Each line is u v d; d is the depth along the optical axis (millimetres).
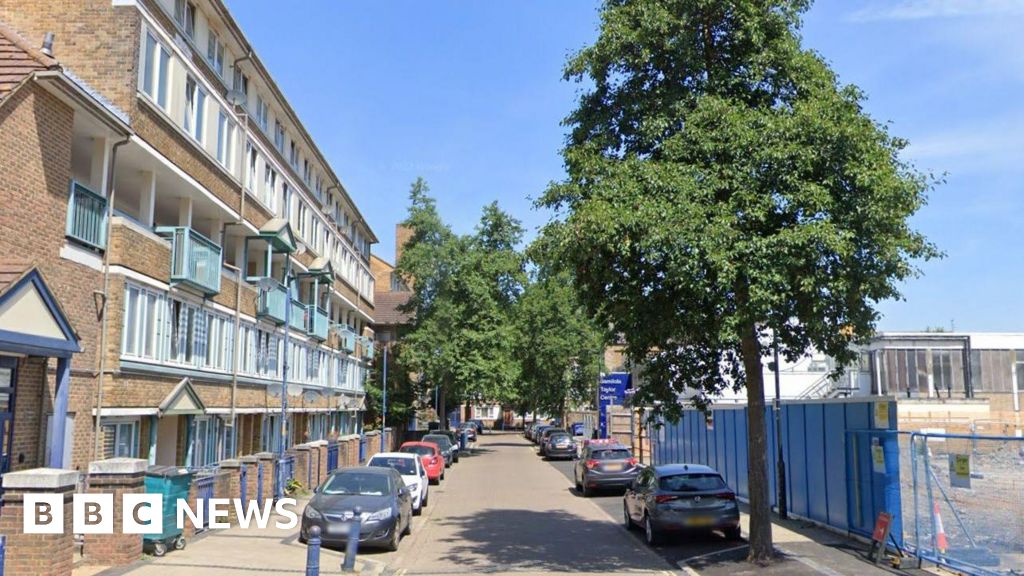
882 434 13422
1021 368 42469
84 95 14062
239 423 26500
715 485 15375
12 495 9195
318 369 36906
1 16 16656
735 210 11469
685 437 28031
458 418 86062
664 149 12227
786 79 12680
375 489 16016
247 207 25391
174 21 19422
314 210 36438
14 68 12930
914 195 11523
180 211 21484
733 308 11570
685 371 14234
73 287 14523
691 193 11484
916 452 12508
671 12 12508
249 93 26797
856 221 11328
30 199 13008
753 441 12961
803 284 10945
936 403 39375
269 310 26797
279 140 31172
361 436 36031
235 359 24047
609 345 15656
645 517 15891
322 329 35344
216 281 21188
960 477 11359
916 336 41750
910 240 11633
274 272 31922
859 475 14586
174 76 19141
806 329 12227
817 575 11547
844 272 11250
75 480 9711
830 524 15875
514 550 15281
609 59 12977
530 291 52031
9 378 12781
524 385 52500
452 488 28422
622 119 13172
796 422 17766
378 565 13555
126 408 16422
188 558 12578
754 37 12328
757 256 10992
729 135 11711
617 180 12031
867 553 13195
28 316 11547
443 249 47000
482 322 46062
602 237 11344
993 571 10602
